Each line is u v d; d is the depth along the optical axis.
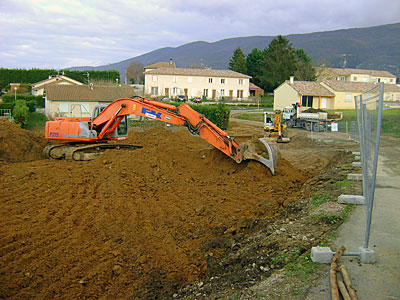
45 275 6.75
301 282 5.32
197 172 14.25
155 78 73.88
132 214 9.55
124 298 6.29
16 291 6.26
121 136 17.31
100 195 10.91
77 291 6.38
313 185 12.03
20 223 8.79
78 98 43.44
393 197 9.60
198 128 13.51
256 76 91.38
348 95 53.47
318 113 34.59
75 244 7.87
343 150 21.97
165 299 6.04
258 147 14.38
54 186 11.79
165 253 7.72
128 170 13.17
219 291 5.61
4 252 7.36
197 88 75.69
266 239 7.40
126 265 7.26
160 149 16.34
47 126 16.53
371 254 5.78
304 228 7.67
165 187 12.05
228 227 8.99
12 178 12.45
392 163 15.12
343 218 7.96
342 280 5.24
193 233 8.72
